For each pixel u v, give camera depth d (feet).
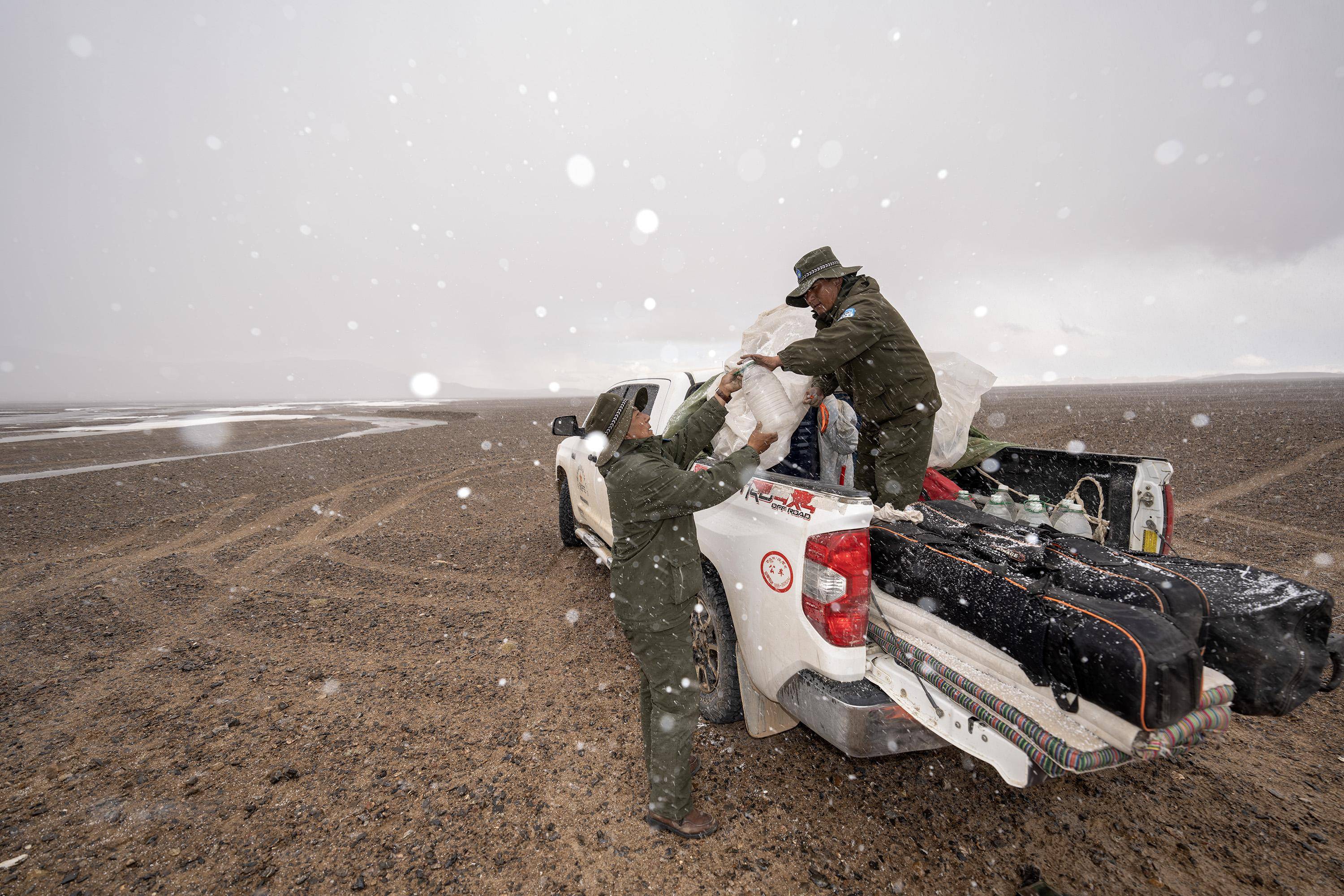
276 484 38.11
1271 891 6.33
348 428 98.02
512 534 23.77
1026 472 11.03
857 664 6.81
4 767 9.09
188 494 34.40
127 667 12.60
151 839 7.47
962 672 5.87
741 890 6.55
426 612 15.49
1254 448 40.60
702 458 10.59
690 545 7.28
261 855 7.17
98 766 9.04
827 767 8.65
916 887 6.51
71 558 21.42
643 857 7.06
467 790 8.33
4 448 66.03
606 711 10.33
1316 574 16.44
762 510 8.15
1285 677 5.16
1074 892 6.38
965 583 6.06
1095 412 85.35
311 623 14.92
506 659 12.55
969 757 8.80
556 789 8.32
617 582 7.32
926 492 10.53
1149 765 8.62
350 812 7.91
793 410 9.58
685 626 7.18
